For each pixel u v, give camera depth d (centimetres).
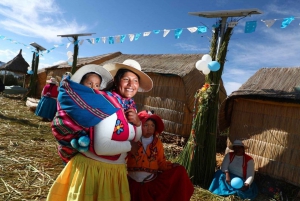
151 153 271
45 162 437
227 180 412
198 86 732
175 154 608
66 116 191
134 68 225
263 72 512
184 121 704
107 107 196
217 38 431
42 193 330
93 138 193
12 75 1800
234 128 498
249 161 421
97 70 222
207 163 435
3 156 436
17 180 358
